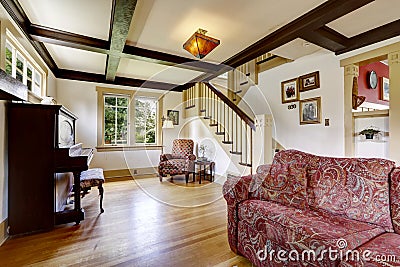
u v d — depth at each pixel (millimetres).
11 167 2215
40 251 1937
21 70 2812
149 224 2525
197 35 2693
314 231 1336
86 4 2197
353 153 3090
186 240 2146
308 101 3650
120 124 5312
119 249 1977
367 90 3771
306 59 3689
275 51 3408
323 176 1785
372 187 1529
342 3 2049
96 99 4961
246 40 3059
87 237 2201
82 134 4801
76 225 2484
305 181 1834
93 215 2783
